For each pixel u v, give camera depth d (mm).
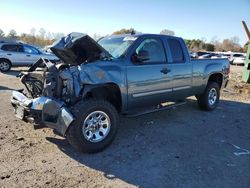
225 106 8633
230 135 5902
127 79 5164
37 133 5398
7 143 4852
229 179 4004
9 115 6473
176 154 4762
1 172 3875
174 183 3826
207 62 7332
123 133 5684
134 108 5570
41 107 4445
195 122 6691
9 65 16469
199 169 4254
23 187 3543
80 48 4754
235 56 39219
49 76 4695
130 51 5352
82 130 4449
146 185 3750
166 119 6828
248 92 11008
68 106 4578
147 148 4961
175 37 6426
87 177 3879
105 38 6297
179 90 6422
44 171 3975
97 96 5172
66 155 4531
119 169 4148
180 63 6367
